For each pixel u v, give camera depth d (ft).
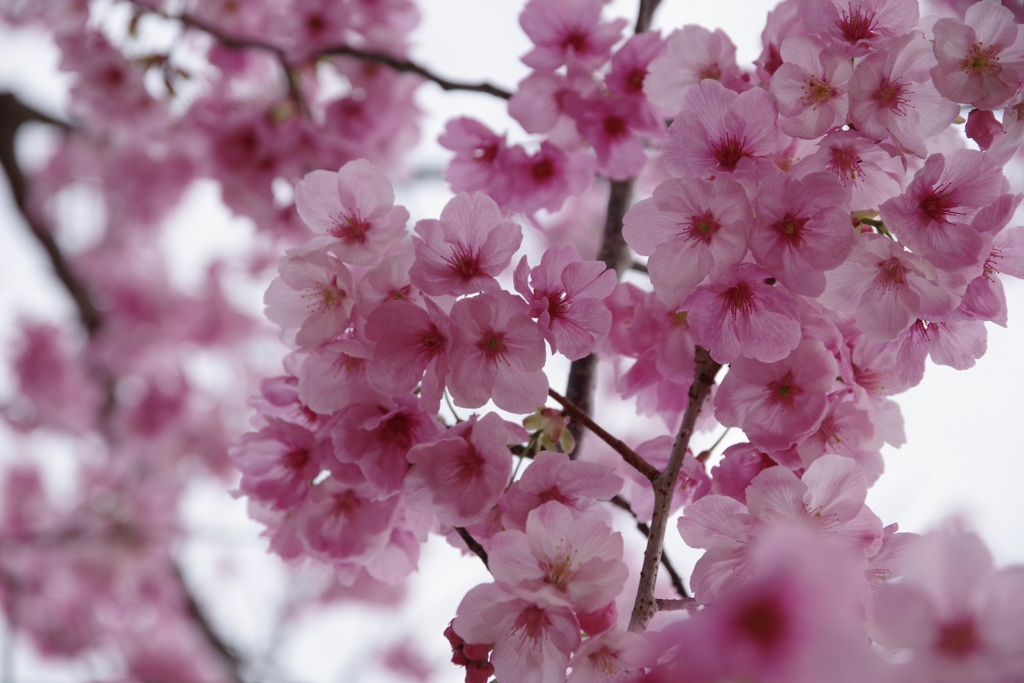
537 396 3.77
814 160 3.79
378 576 4.00
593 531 3.67
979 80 3.78
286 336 3.96
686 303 3.81
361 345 3.80
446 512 3.77
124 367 9.59
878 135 3.78
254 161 5.95
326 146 5.89
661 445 3.92
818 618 3.35
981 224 3.76
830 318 3.88
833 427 3.83
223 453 9.87
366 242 3.84
